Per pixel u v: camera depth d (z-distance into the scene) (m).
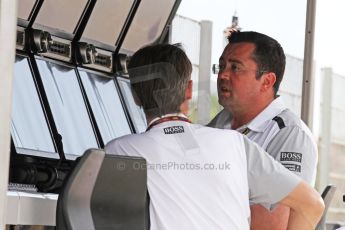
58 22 9.73
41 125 9.02
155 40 9.00
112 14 9.64
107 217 4.87
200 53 7.50
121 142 5.31
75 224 4.68
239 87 6.74
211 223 5.22
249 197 5.62
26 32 9.40
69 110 9.45
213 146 5.34
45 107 9.26
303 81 9.35
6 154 4.51
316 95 9.59
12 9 4.54
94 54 9.85
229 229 5.29
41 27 9.50
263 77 6.74
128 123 8.98
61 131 9.12
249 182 5.54
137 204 5.00
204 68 7.29
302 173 6.42
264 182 5.51
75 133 9.23
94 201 4.82
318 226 7.06
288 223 5.67
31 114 9.00
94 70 9.82
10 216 4.96
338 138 10.33
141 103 5.51
